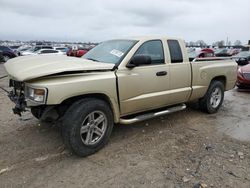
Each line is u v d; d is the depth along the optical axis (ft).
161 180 10.37
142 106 14.40
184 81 16.55
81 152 11.89
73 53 73.51
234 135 15.33
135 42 14.42
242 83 28.55
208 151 13.00
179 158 12.22
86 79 11.67
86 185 10.00
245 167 11.44
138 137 14.66
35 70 11.10
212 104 19.60
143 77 13.94
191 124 17.15
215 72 18.92
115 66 12.97
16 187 9.77
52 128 15.55
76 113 11.43
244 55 57.57
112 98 12.75
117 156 12.34
